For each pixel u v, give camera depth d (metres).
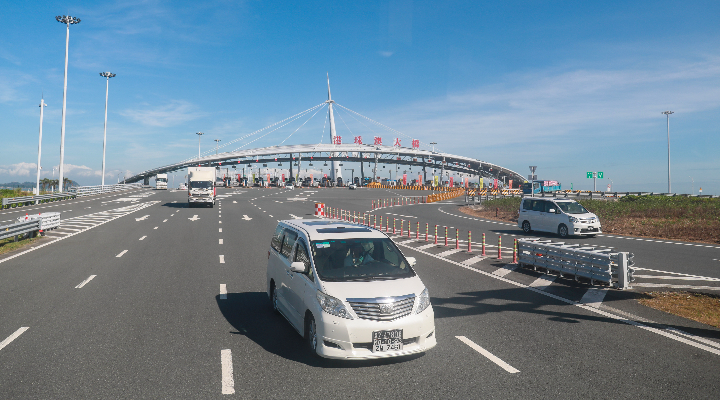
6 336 6.68
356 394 4.83
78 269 12.13
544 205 21.81
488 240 19.55
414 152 157.62
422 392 4.89
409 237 20.53
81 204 42.75
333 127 174.62
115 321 7.48
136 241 18.08
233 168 184.12
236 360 5.81
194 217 30.16
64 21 47.06
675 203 35.78
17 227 17.27
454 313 8.12
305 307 6.06
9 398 4.68
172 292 9.62
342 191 87.25
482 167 176.88
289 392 4.88
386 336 5.51
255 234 20.83
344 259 6.44
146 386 5.00
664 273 12.04
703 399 4.75
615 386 5.07
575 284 10.62
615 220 27.94
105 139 66.00
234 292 9.71
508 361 5.82
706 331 7.09
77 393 4.81
